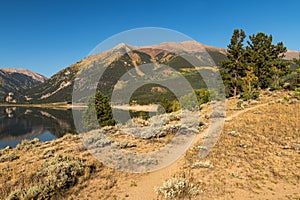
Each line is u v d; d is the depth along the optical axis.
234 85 40.53
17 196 8.54
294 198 7.93
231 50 41.56
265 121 20.03
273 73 41.53
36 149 16.95
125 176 10.50
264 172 10.20
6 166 12.56
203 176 9.98
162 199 8.14
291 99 29.45
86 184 9.80
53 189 9.06
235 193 8.45
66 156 12.62
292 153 12.27
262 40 44.41
